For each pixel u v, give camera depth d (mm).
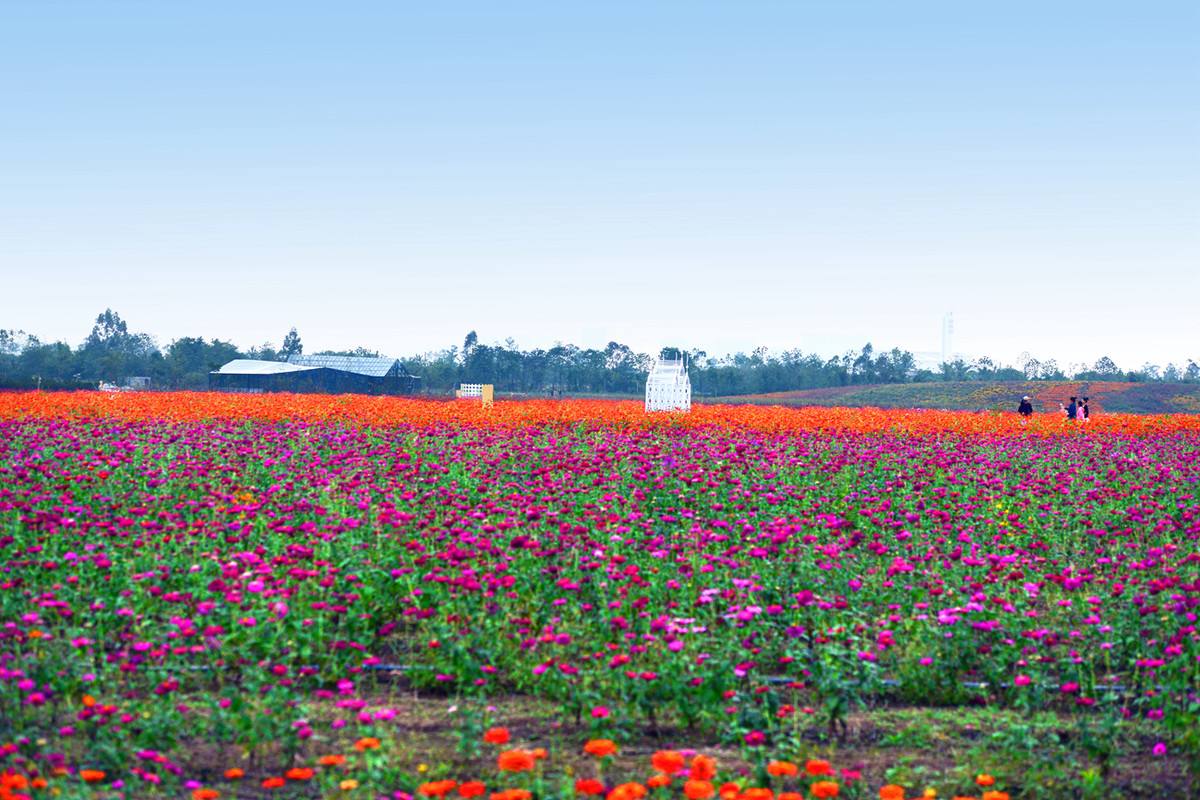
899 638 12305
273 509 17250
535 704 11156
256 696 10016
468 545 15047
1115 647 12297
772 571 14148
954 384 126188
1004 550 16922
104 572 13070
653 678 10172
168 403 43500
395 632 13344
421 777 9094
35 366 138375
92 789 8633
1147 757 10055
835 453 27984
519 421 37156
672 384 48312
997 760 9883
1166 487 23406
